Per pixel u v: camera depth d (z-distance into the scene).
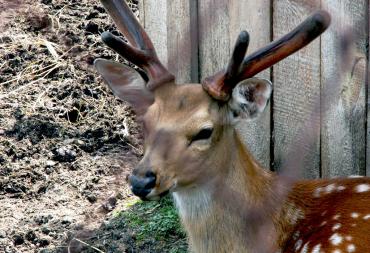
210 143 9.06
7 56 14.37
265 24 11.37
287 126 11.41
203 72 12.28
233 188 9.39
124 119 13.43
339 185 9.76
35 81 14.02
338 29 10.67
